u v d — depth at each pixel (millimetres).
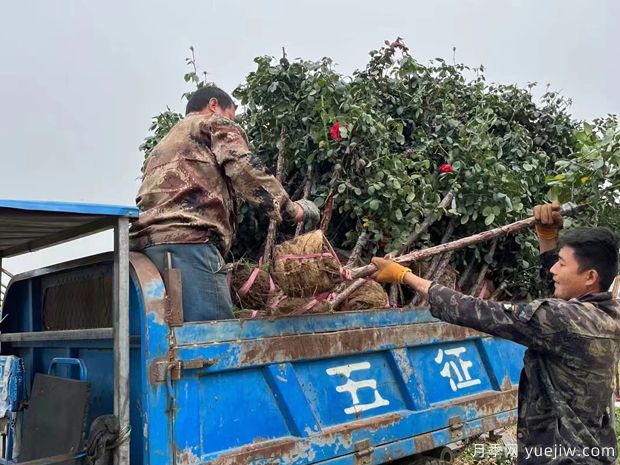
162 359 2533
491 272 5156
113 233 2586
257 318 2898
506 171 4641
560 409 2383
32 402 3072
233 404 2777
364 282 3666
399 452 3416
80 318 3301
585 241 2479
